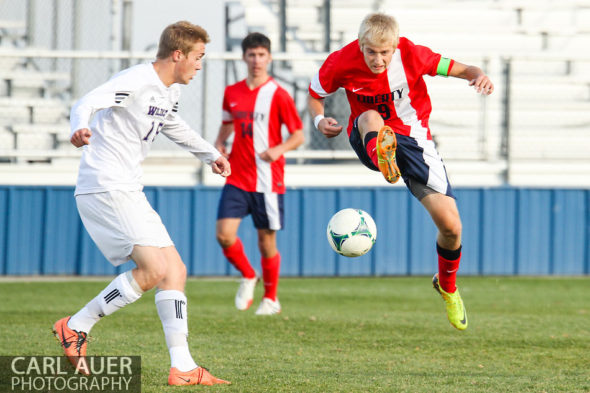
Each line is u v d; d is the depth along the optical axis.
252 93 23.41
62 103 39.22
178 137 14.70
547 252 35.78
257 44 23.34
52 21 38.22
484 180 38.50
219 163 14.98
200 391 12.38
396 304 25.64
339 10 46.00
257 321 21.28
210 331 19.31
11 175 35.81
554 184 39.69
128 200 13.20
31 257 33.94
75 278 33.56
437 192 15.69
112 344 16.97
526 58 37.88
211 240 34.59
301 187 34.84
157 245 13.18
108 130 13.34
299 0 45.44
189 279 33.56
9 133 37.22
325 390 12.55
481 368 14.78
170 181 36.50
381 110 15.99
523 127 42.09
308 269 35.00
